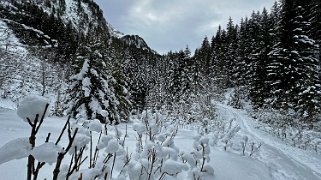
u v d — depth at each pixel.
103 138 1.76
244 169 5.51
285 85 22.12
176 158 2.57
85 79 13.66
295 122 16.48
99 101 14.06
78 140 1.22
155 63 91.00
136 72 48.38
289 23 23.39
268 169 6.27
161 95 30.58
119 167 2.10
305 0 25.53
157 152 2.21
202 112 17.16
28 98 0.85
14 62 12.01
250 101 33.72
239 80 42.88
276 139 13.13
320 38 25.34
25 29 4.55
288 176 6.11
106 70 15.56
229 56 53.88
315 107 17.77
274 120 17.62
